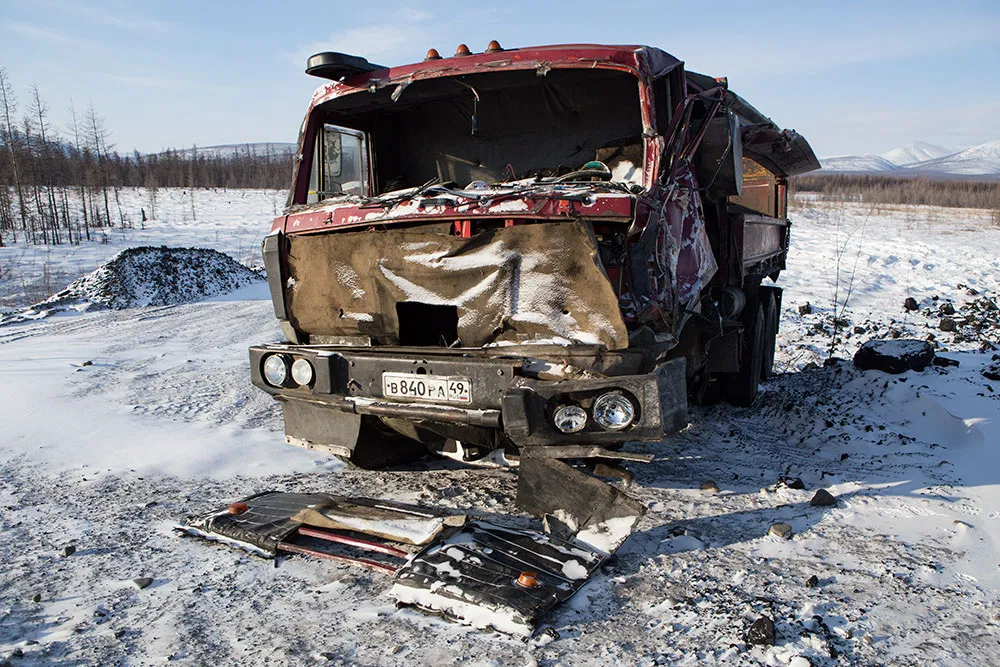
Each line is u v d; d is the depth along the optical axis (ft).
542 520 12.40
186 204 192.85
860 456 17.42
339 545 12.21
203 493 15.05
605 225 11.83
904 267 62.44
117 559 11.69
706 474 16.33
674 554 11.81
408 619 9.61
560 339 11.84
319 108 16.16
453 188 13.87
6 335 36.78
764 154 26.11
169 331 37.88
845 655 8.71
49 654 8.77
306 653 8.80
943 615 9.76
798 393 23.18
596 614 9.77
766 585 10.62
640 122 15.24
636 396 10.88
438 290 12.98
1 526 13.14
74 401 22.44
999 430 17.92
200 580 10.90
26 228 119.55
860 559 11.53
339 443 14.83
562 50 13.80
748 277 22.88
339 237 14.03
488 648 8.86
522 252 12.09
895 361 22.67
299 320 14.89
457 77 14.83
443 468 16.79
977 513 13.43
